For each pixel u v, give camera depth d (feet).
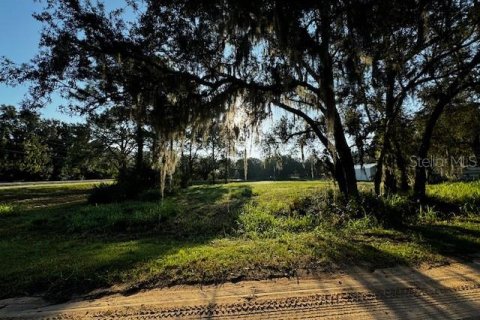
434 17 31.58
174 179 71.61
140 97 31.40
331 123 31.50
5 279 16.14
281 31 26.58
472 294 13.17
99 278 15.42
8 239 31.48
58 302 13.42
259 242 22.07
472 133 57.72
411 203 35.53
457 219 30.60
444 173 60.59
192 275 15.55
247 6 26.43
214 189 74.23
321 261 17.16
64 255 21.49
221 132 34.06
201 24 30.27
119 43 29.63
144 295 13.70
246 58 29.66
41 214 49.03
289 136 44.80
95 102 33.14
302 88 36.04
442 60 40.93
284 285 14.34
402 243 20.86
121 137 101.24
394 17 27.12
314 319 11.41
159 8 29.96
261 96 32.17
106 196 60.64
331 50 32.01
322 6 26.16
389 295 13.17
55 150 180.96
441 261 17.26
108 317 11.92
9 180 189.67
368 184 64.90
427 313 11.67
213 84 31.81
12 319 12.04
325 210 34.50
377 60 31.68
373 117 42.57
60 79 31.09
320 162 42.78
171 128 31.76
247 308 12.28
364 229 25.95
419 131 48.29
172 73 30.91
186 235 30.76
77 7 29.40
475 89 43.16
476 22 34.06
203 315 11.85
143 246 23.66
